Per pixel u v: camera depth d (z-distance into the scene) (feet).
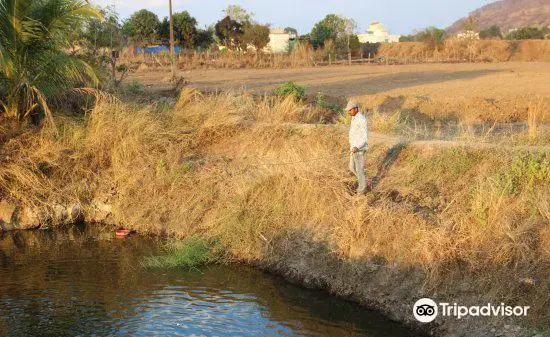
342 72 130.41
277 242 35.94
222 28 189.67
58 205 44.06
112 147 46.85
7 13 46.19
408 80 103.04
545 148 36.35
